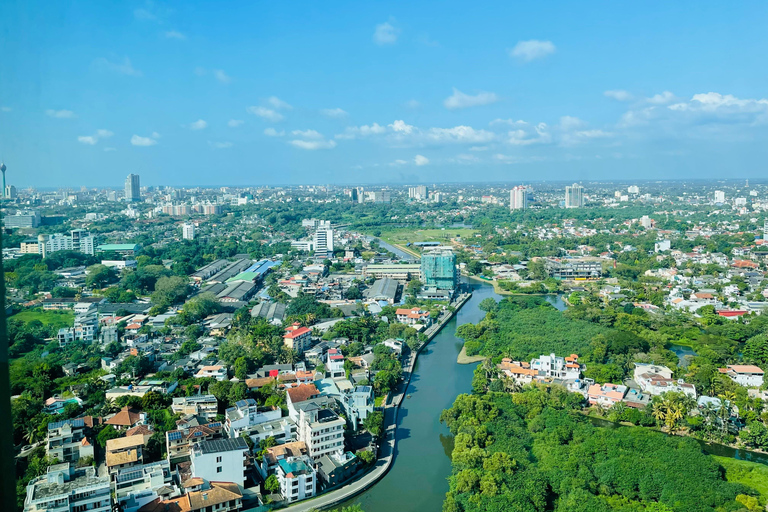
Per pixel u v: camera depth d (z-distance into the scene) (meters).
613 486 166.25
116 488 162.62
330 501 169.25
